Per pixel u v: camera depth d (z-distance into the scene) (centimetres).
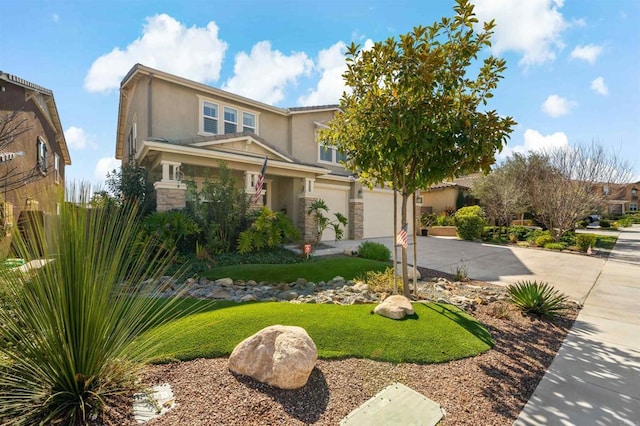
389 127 493
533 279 876
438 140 527
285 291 707
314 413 275
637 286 804
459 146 526
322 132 660
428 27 477
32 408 241
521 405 301
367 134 533
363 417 273
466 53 486
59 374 247
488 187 2188
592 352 420
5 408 233
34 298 249
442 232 2203
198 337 392
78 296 252
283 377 298
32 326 247
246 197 1170
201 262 923
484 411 290
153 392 284
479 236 1848
